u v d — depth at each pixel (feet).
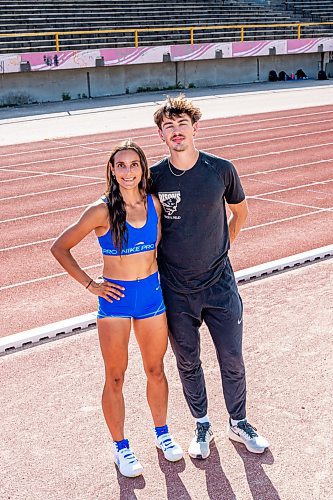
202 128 74.13
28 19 104.22
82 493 14.42
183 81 108.17
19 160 59.67
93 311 25.48
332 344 20.95
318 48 118.32
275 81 116.37
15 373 20.02
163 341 14.96
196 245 14.53
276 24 123.24
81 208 42.52
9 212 42.19
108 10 113.50
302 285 26.37
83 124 78.28
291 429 16.40
